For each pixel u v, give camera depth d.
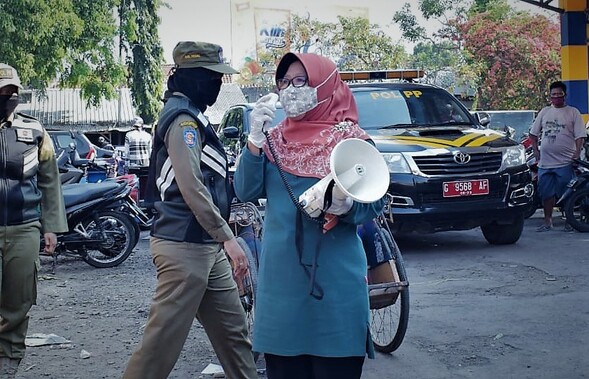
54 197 5.01
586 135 11.16
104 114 41.94
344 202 3.24
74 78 30.08
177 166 4.07
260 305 3.47
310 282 3.34
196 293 4.16
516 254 9.40
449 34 39.03
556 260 8.95
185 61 4.23
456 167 9.27
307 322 3.37
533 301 7.12
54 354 6.03
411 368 5.43
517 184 9.52
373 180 3.27
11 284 4.79
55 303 7.81
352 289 3.38
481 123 10.55
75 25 27.98
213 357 5.83
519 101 38.59
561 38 16.11
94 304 7.74
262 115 3.44
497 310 6.84
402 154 9.23
